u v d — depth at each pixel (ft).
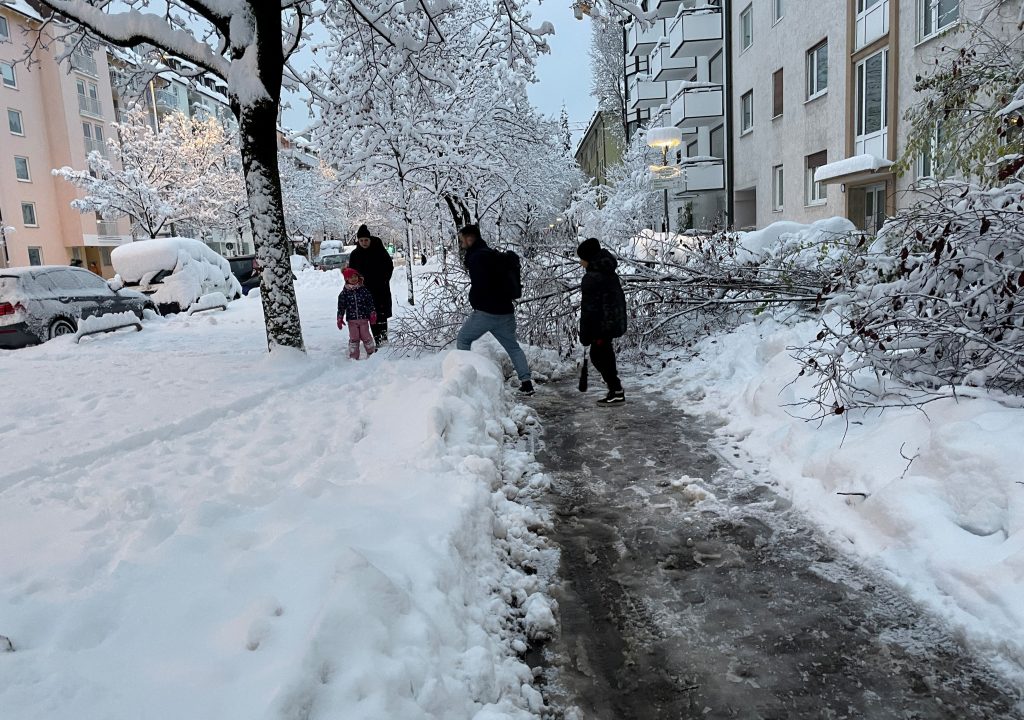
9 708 6.32
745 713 8.13
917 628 9.50
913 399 14.49
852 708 8.12
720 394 21.79
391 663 7.07
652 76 108.37
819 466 14.17
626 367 28.09
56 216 132.77
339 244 196.24
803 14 60.70
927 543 10.64
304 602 7.91
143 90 38.22
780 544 12.24
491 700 7.92
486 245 24.35
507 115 53.36
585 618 10.32
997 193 14.25
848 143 53.78
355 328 28.58
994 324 13.82
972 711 7.96
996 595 9.18
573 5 30.07
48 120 131.54
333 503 11.25
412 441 15.01
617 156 151.53
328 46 47.39
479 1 51.39
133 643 7.52
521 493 15.12
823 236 28.55
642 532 13.08
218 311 53.21
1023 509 9.93
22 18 123.95
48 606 8.40
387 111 47.14
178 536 9.98
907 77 45.65
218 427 18.06
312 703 6.44
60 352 32.71
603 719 8.16
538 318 29.81
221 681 6.73
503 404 21.20
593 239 22.40
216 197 123.54
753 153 75.05
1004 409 12.17
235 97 25.76
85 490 13.05
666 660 9.21
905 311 14.82
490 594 10.39
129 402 20.93
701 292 28.81
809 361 15.49
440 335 29.91
